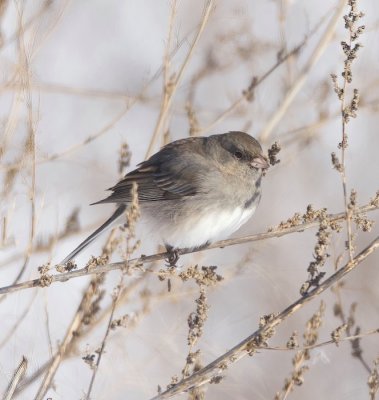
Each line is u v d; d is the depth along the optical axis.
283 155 13.68
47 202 12.51
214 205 10.20
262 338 7.11
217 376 7.88
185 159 10.35
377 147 15.40
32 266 11.63
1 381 9.02
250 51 13.05
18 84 9.34
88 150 14.05
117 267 8.08
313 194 14.49
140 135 14.62
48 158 10.97
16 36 9.55
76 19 16.06
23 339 10.23
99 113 14.62
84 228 11.36
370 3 15.38
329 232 7.48
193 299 12.24
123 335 10.42
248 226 13.82
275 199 14.34
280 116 11.91
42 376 9.86
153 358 10.71
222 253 12.89
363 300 13.18
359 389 12.13
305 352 8.05
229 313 12.62
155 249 12.35
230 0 13.90
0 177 9.95
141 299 10.47
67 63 15.18
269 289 12.84
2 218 9.67
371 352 12.67
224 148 10.34
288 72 12.30
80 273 7.99
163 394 7.02
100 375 10.17
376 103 13.63
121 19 16.50
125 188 10.13
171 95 10.27
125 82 15.15
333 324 12.89
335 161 7.79
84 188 13.30
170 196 10.30
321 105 13.09
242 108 13.30
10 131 9.27
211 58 12.88
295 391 11.98
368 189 14.84
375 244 7.34
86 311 9.41
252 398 11.31
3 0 9.66
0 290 7.81
